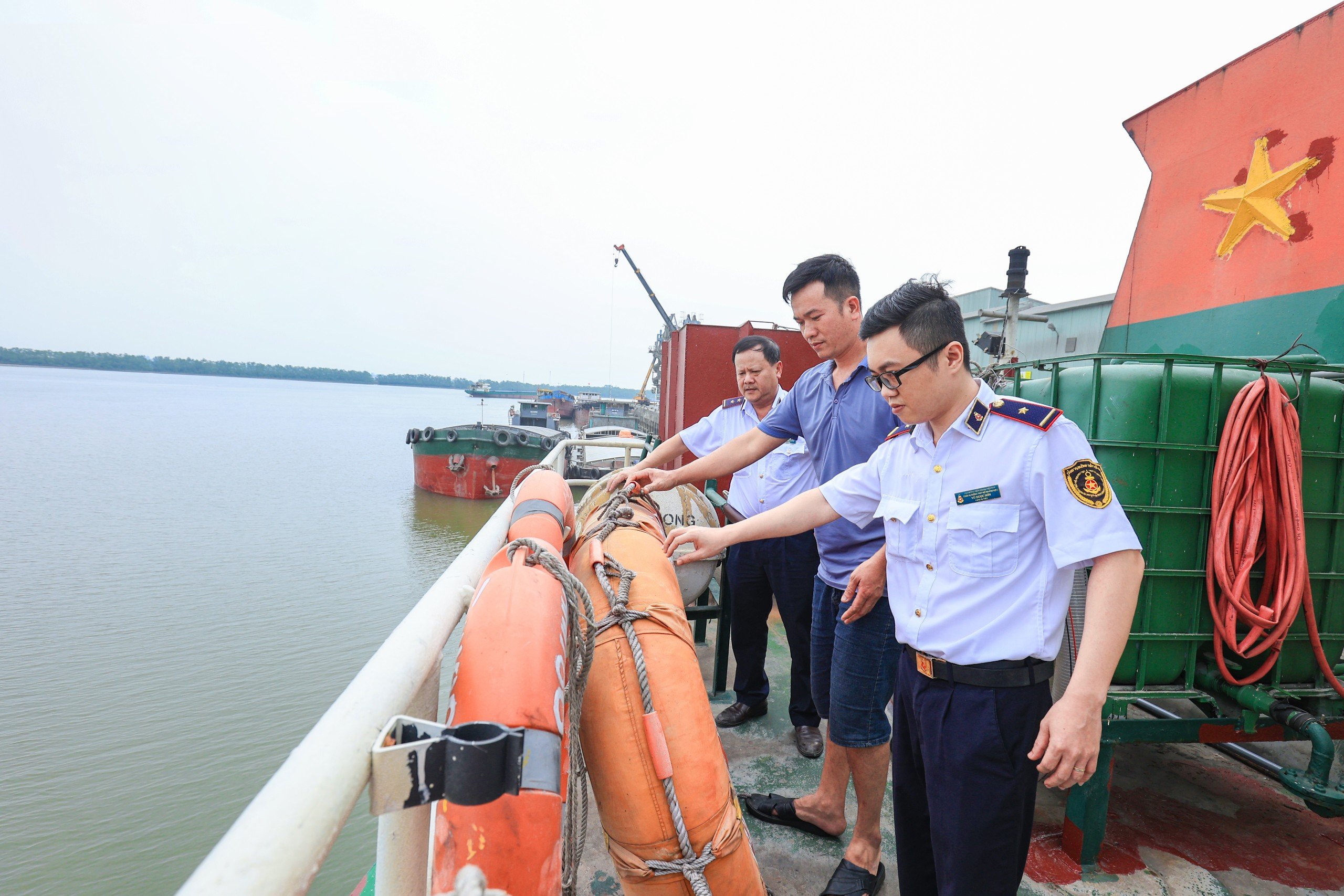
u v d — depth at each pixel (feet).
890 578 5.20
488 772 2.35
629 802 4.07
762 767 8.87
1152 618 6.61
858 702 6.38
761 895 4.45
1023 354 25.18
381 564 56.95
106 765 25.14
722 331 18.67
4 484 101.50
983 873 4.58
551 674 3.13
